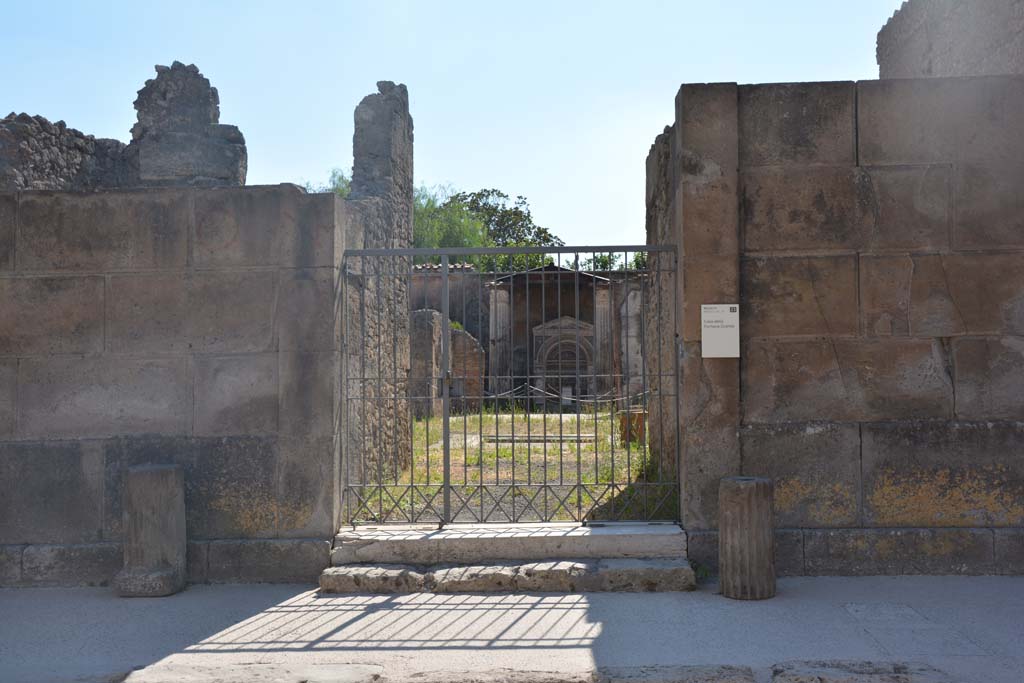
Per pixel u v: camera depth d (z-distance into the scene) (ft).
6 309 21.62
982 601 18.28
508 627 17.02
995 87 21.02
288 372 21.36
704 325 20.99
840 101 21.11
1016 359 20.85
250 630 17.16
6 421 21.58
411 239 40.34
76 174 31.60
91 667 15.08
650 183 33.78
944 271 20.97
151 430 21.57
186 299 21.61
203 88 32.65
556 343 77.46
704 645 15.67
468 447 41.01
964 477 20.77
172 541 20.26
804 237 21.11
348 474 22.56
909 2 39.52
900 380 20.94
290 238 21.53
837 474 20.90
